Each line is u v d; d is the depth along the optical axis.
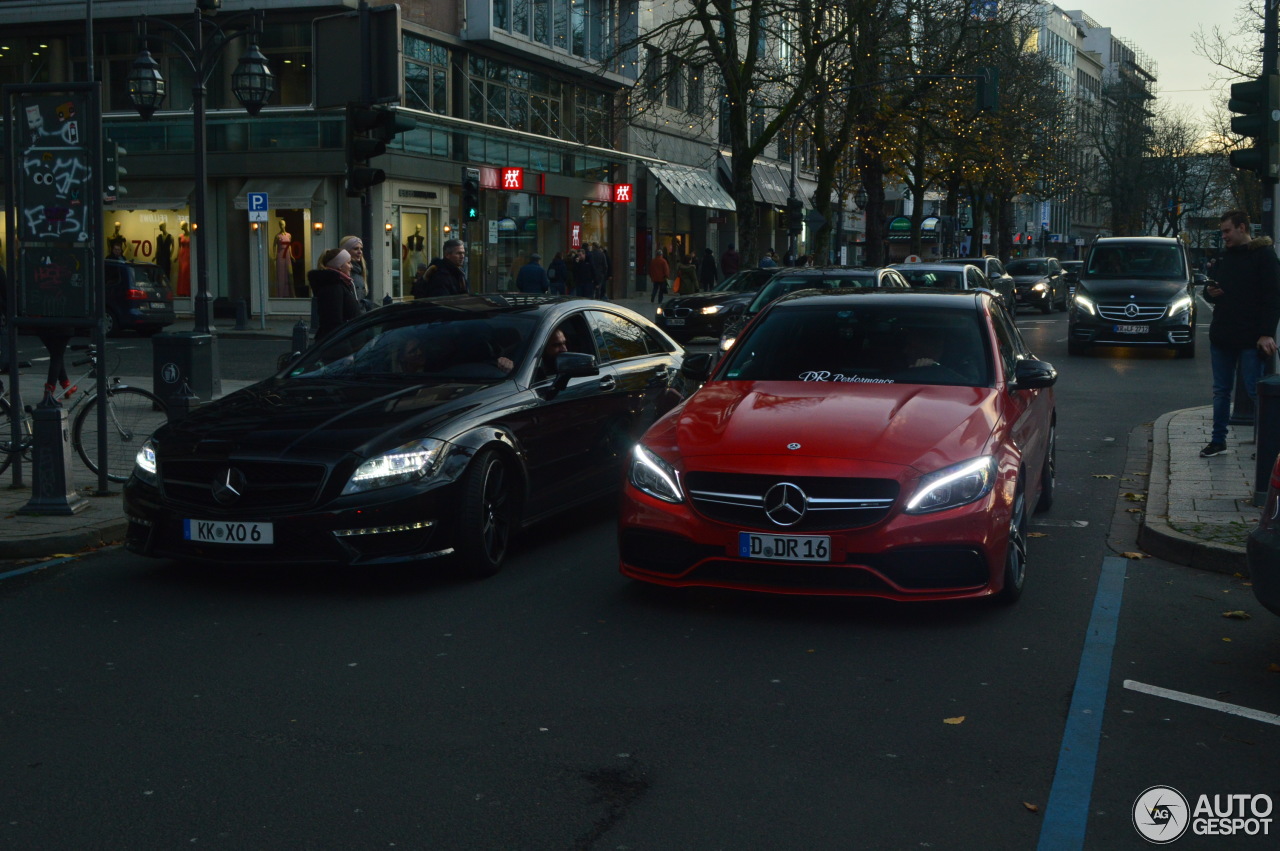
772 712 4.81
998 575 5.98
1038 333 30.91
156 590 6.80
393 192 33.94
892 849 3.65
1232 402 14.04
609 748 4.45
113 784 4.15
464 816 3.87
